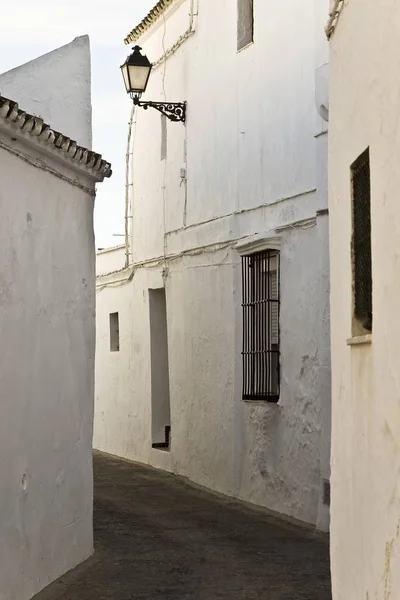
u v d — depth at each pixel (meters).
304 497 11.14
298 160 11.41
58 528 8.38
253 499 12.51
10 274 7.23
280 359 11.77
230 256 13.27
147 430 17.23
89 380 9.30
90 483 9.31
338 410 6.14
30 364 7.71
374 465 4.86
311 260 11.04
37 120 7.38
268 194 12.21
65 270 8.63
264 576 8.41
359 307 5.58
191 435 14.80
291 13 11.66
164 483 14.60
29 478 7.64
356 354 5.45
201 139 14.52
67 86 9.57
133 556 9.26
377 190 4.75
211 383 13.95
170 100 16.02
